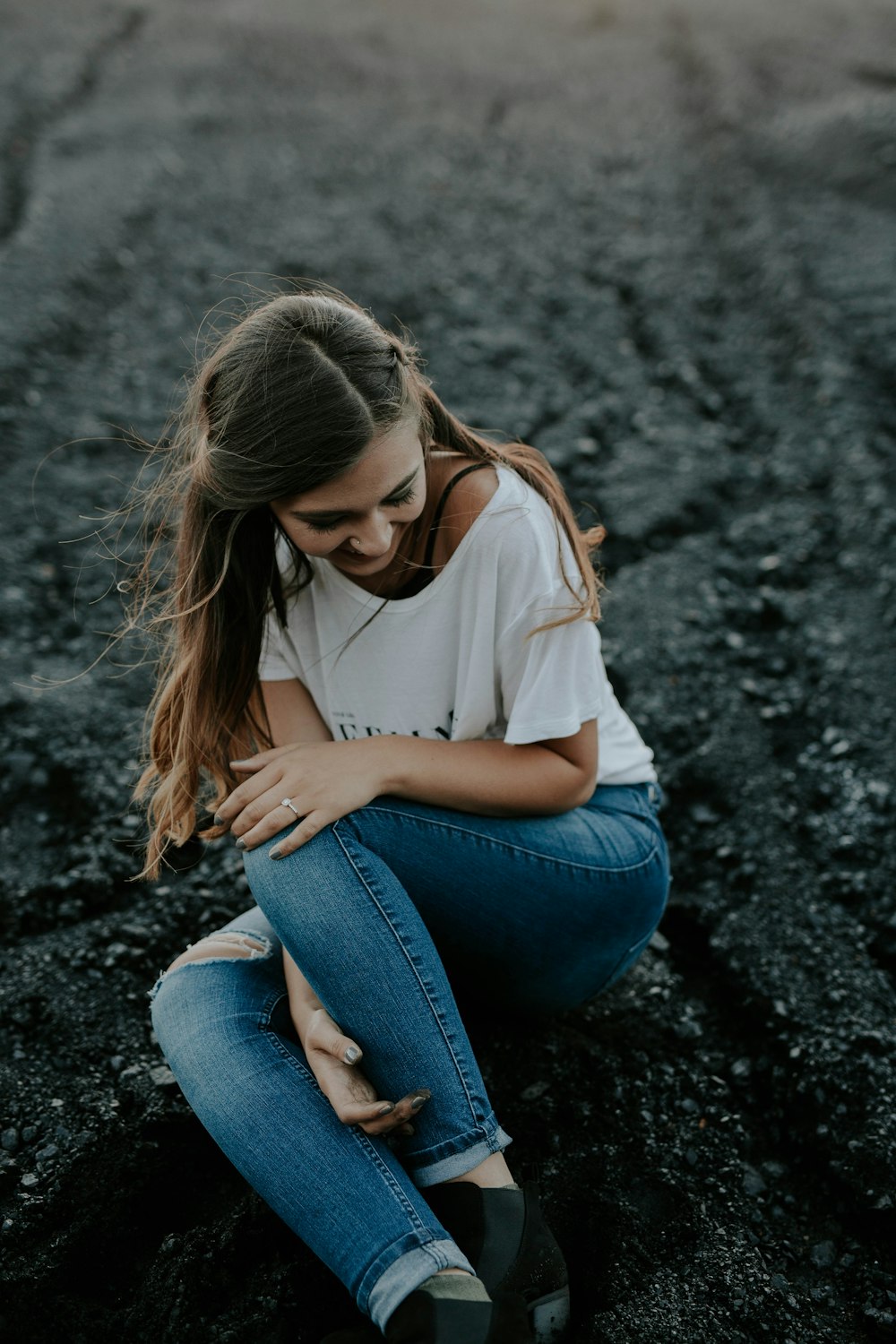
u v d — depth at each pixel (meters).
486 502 1.48
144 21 6.88
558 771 1.54
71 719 2.60
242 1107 1.40
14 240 4.54
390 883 1.45
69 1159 1.68
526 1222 1.38
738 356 4.07
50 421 3.61
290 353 1.30
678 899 2.21
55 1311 1.53
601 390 3.87
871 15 7.25
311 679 1.68
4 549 3.11
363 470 1.32
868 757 2.51
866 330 4.08
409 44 6.76
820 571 3.11
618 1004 1.99
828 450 3.55
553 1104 1.80
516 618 1.49
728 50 6.65
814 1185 1.73
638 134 5.73
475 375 3.88
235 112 5.71
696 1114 1.82
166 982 1.58
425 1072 1.39
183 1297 1.53
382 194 5.04
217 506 1.43
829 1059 1.85
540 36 7.03
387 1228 1.31
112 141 5.36
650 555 3.16
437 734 1.63
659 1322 1.49
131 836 2.32
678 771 2.49
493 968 1.66
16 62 6.15
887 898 2.19
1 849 2.32
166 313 4.17
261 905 1.48
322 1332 1.52
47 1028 1.91
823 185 5.12
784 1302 1.54
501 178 5.27
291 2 7.37
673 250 4.72
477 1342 1.24
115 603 2.98
